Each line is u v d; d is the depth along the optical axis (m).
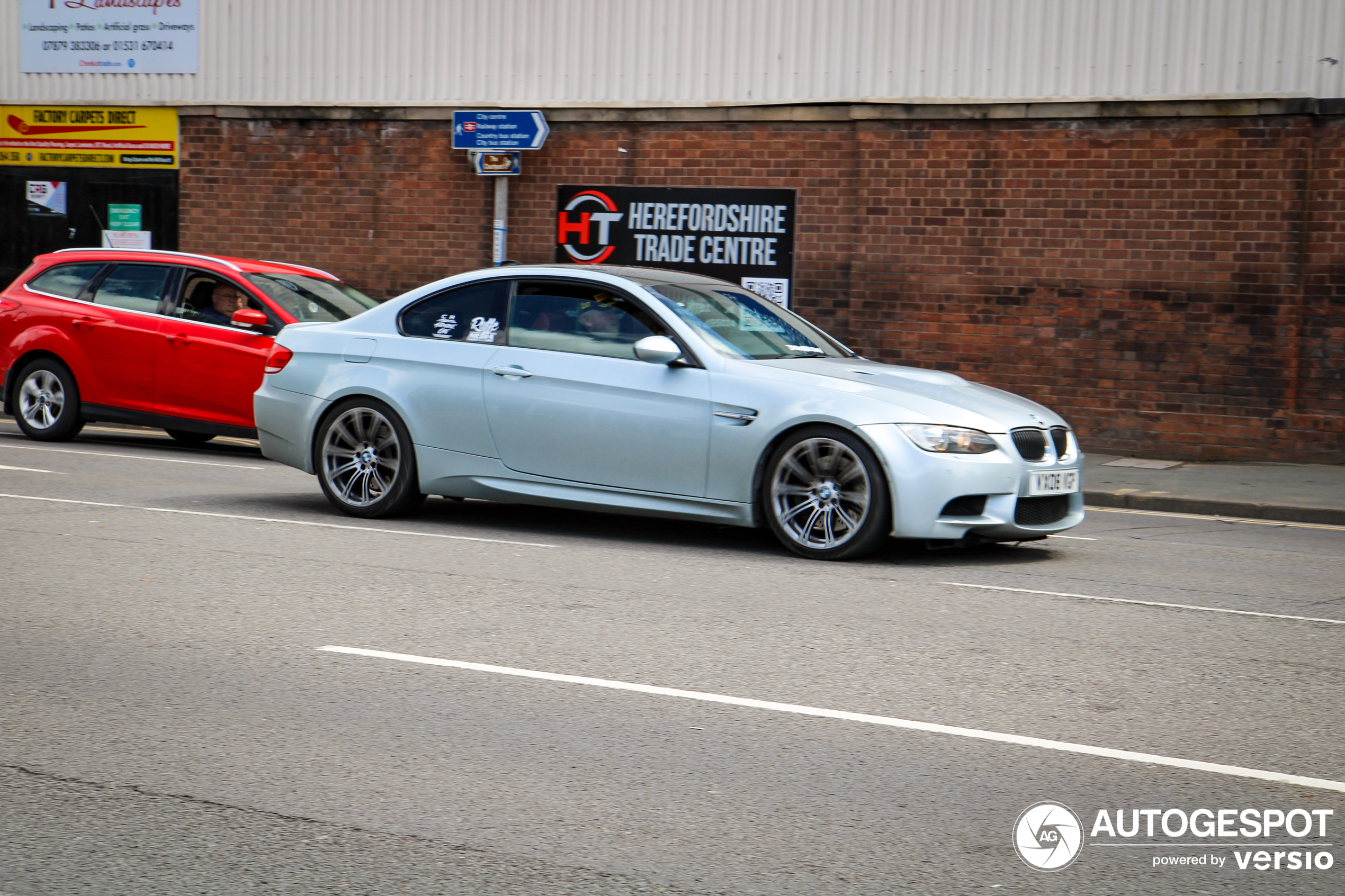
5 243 19.59
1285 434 14.29
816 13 15.85
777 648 5.73
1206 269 14.47
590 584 6.99
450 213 17.64
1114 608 6.74
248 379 12.24
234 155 18.56
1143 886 3.47
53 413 13.16
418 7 17.58
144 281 12.94
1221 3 14.24
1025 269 15.17
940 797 4.05
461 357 8.68
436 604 6.45
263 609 6.29
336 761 4.29
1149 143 14.59
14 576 6.89
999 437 7.69
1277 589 7.48
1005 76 15.13
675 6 16.45
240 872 3.46
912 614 6.47
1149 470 13.50
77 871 3.45
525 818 3.84
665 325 8.24
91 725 4.60
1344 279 14.00
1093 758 4.42
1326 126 13.98
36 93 19.33
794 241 16.12
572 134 16.98
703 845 3.67
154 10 18.73
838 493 7.71
